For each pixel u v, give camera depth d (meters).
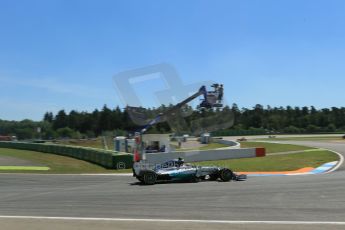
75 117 128.50
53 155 44.12
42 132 133.00
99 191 16.06
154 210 11.26
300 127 134.75
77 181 20.81
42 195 15.20
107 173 26.52
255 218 9.84
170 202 12.64
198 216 10.23
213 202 12.43
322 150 38.72
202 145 50.91
